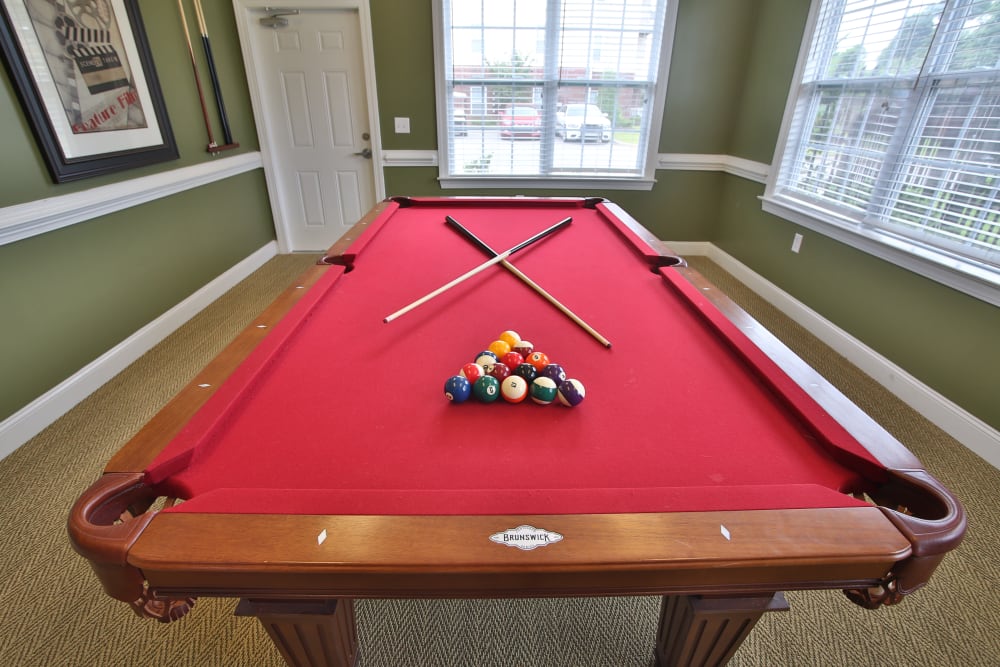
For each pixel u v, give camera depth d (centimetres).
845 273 259
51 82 203
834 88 273
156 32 273
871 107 245
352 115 377
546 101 367
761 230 339
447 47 351
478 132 377
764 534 61
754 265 349
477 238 194
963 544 150
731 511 64
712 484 73
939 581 139
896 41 229
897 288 225
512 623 128
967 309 192
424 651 121
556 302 135
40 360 201
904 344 223
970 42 194
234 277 348
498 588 61
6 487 168
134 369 242
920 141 218
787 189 316
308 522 61
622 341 116
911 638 125
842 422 83
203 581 59
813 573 61
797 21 297
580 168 389
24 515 158
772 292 324
